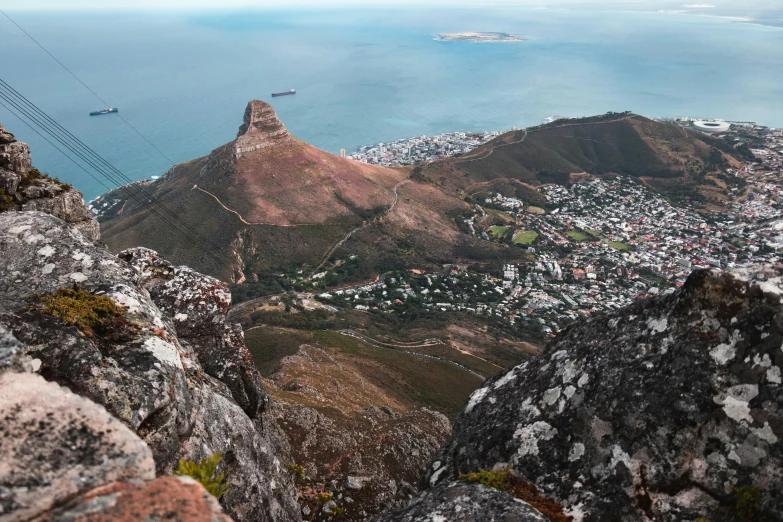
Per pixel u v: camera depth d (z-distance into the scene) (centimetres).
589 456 550
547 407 618
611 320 641
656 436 516
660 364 550
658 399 530
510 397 672
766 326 498
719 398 500
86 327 650
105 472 300
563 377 630
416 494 669
